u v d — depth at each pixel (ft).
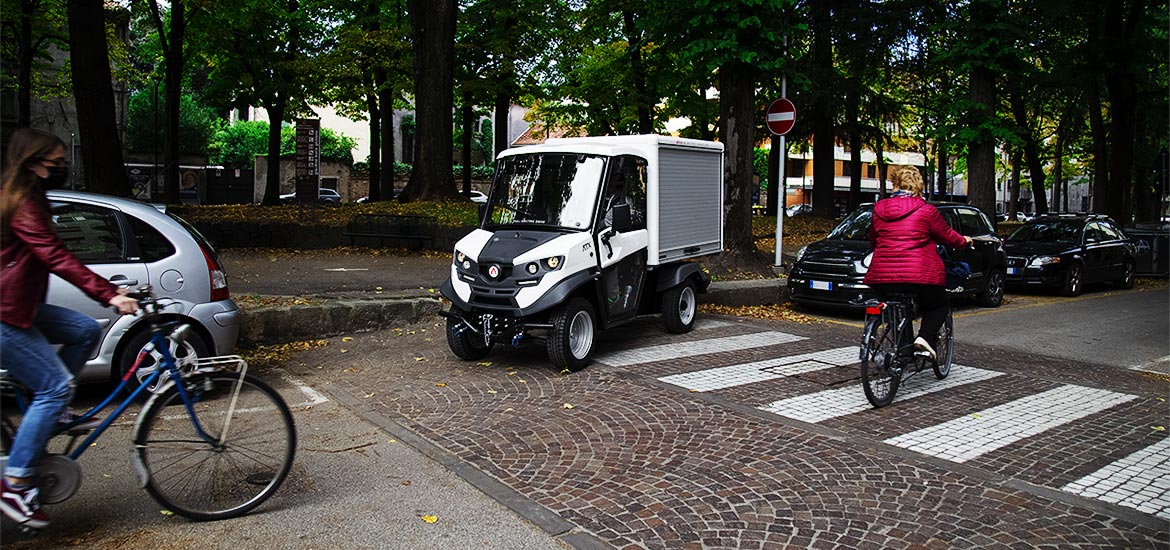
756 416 20.76
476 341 27.12
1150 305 47.26
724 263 45.85
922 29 75.56
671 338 31.63
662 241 30.12
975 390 24.27
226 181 140.97
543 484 15.90
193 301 21.52
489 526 13.91
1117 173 75.51
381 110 108.99
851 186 100.63
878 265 22.66
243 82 91.81
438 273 44.91
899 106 91.81
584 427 19.74
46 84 102.83
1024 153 118.62
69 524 13.60
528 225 27.09
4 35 82.43
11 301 11.80
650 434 19.19
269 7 83.71
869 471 16.72
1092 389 24.67
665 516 14.34
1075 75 73.51
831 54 82.48
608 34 91.09
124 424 19.22
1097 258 53.88
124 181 55.31
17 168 11.80
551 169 27.86
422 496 15.26
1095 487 15.99
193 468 13.82
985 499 15.25
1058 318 41.19
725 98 45.57
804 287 39.86
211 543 13.01
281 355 27.66
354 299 32.65
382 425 19.84
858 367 26.96
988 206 62.39
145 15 96.73
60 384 12.44
